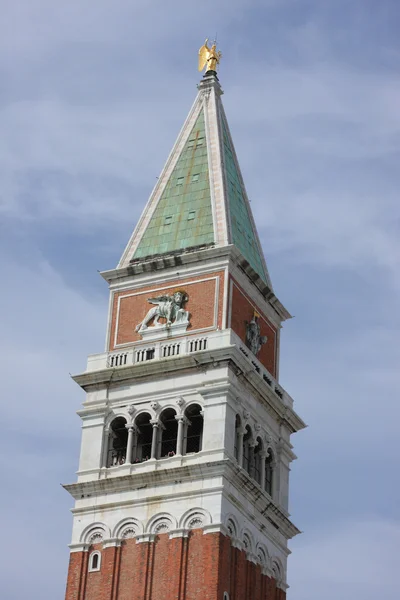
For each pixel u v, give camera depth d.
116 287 163.25
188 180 169.38
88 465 153.75
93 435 155.50
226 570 145.62
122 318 161.25
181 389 153.75
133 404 155.25
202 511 147.12
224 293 157.62
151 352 157.62
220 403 151.50
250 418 155.25
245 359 154.75
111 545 149.12
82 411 156.62
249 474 153.75
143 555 147.38
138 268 162.50
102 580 147.75
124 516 150.12
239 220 166.88
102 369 157.25
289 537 158.38
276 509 155.12
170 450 153.25
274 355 164.50
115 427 156.00
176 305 159.00
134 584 146.38
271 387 159.50
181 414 152.62
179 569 145.00
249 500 151.88
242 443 152.88
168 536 147.50
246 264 161.38
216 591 142.88
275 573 154.50
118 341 160.12
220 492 147.38
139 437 154.88
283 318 168.12
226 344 153.75
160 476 150.00
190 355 154.12
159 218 166.88
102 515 151.12
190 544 146.25
